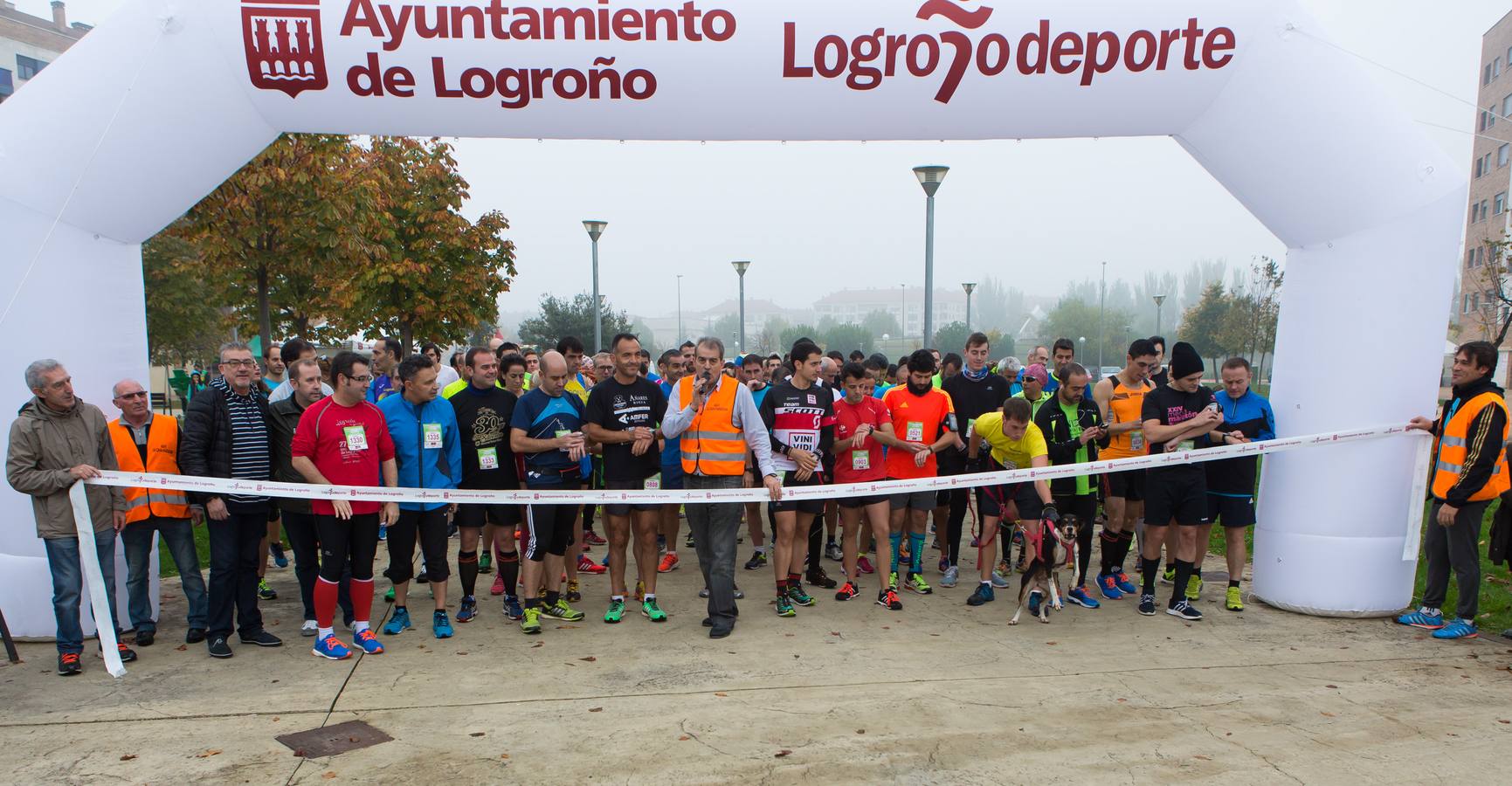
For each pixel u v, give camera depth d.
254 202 10.04
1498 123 38.31
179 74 5.15
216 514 5.06
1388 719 4.18
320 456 5.08
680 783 3.55
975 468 6.85
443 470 5.55
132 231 5.42
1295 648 5.24
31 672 4.89
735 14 5.33
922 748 3.86
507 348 8.30
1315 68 5.39
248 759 3.78
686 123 5.61
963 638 5.47
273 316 14.94
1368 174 5.39
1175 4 5.39
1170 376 5.98
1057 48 5.41
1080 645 5.32
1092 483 6.20
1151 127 5.77
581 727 4.11
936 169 12.41
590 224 17.50
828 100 5.52
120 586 5.49
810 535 6.84
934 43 5.39
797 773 3.63
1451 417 5.37
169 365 33.78
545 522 5.55
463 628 5.76
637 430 5.62
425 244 14.03
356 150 12.17
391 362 7.83
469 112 5.45
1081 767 3.68
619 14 5.28
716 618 5.57
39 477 4.70
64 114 5.08
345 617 5.74
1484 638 5.41
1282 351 6.00
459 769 3.68
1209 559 7.88
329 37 5.18
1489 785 3.52
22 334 5.13
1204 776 3.59
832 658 5.10
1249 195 5.88
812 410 6.07
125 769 3.70
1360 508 5.66
